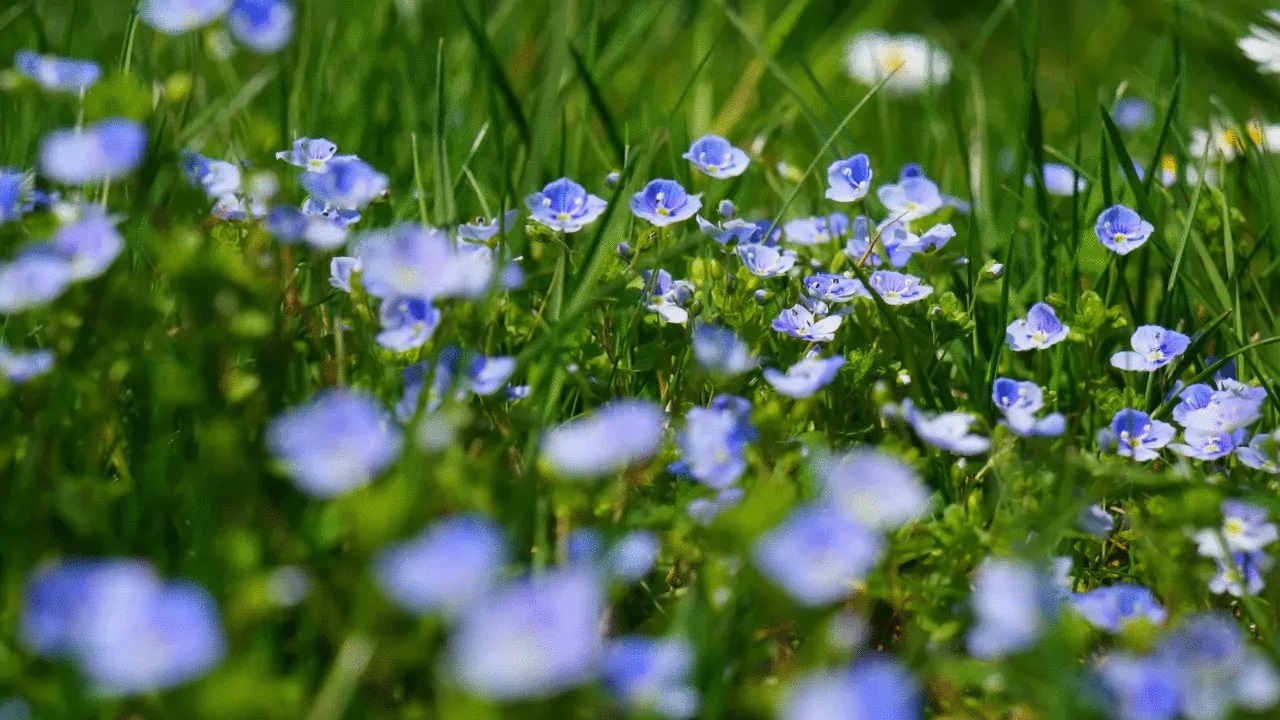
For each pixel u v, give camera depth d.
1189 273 0.62
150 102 0.52
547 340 0.53
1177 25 0.65
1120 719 0.49
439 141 0.59
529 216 0.59
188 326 0.53
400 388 0.53
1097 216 0.63
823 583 0.48
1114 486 0.54
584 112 0.67
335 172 0.55
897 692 0.48
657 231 0.57
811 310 0.57
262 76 0.65
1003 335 0.58
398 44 0.72
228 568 0.49
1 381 0.51
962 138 0.64
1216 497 0.52
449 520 0.52
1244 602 0.51
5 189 0.53
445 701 0.49
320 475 0.49
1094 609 0.51
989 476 0.55
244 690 0.47
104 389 0.52
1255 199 0.65
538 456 0.52
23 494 0.51
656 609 0.52
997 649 0.50
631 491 0.54
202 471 0.51
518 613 0.47
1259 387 0.57
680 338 0.57
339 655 0.50
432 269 0.52
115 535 0.52
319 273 0.57
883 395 0.53
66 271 0.51
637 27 0.74
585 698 0.48
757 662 0.51
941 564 0.52
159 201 0.56
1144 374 0.59
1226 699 0.49
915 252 0.60
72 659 0.48
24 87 0.54
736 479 0.52
